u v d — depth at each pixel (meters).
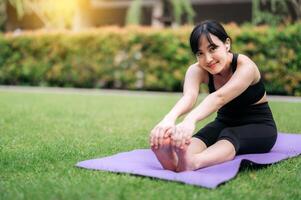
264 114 4.30
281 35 11.38
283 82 11.45
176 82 12.59
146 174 3.57
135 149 4.87
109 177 3.58
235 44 11.67
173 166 3.74
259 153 4.34
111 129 6.27
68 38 13.60
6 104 9.45
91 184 3.37
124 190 3.22
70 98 10.88
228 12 20.56
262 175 3.71
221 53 3.88
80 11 18.83
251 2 18.72
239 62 4.01
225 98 3.86
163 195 3.11
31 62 14.15
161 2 16.66
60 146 4.94
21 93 12.13
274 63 11.45
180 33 12.48
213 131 4.25
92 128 6.35
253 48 11.57
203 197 3.06
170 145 3.63
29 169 3.90
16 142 5.21
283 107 8.82
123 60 13.08
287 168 3.97
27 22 23.66
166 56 12.61
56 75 13.91
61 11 19.53
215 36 3.84
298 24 11.40
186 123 3.63
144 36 12.77
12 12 22.70
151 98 10.91
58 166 3.98
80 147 4.92
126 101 10.20
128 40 12.91
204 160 3.77
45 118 7.35
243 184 3.41
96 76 13.47
